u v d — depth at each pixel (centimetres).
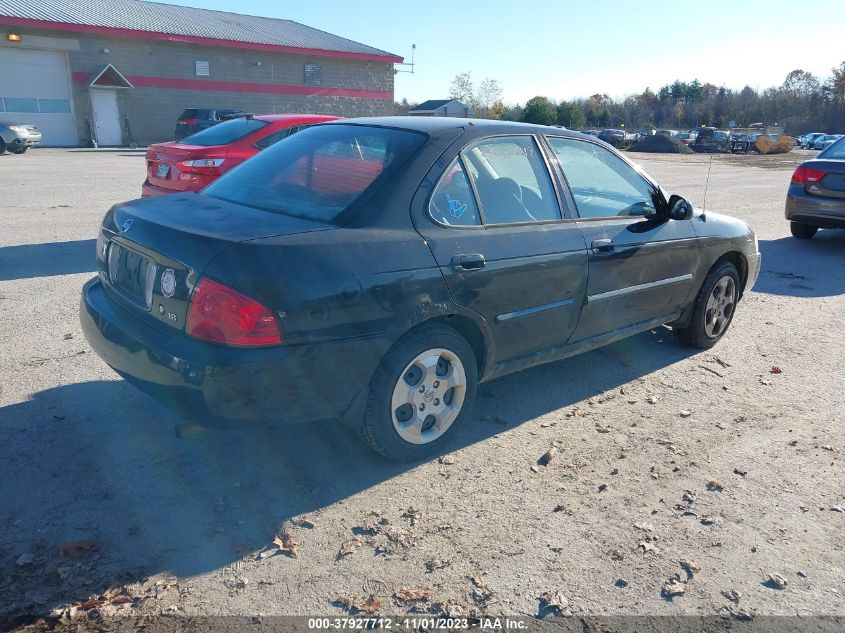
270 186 376
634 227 454
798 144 6444
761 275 830
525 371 501
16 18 2847
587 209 432
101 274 379
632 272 450
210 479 343
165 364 298
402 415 353
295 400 308
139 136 3341
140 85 3288
